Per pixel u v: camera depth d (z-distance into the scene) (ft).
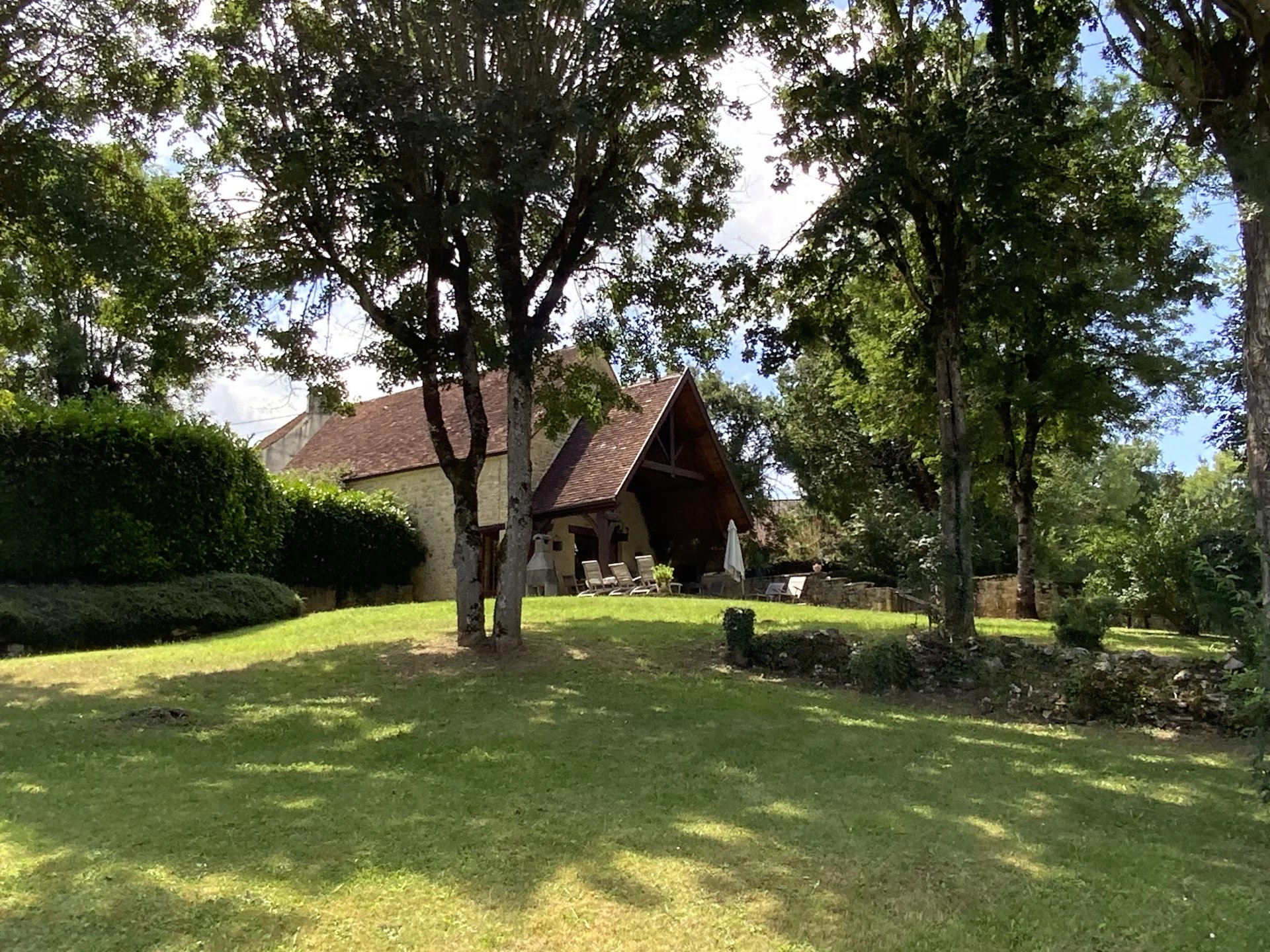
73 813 19.43
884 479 116.98
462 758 25.04
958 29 43.83
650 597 67.41
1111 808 22.24
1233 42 31.30
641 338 48.08
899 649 39.14
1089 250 43.34
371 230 39.60
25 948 13.01
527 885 15.96
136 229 39.52
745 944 14.08
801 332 47.83
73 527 53.21
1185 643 54.29
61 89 39.14
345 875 16.11
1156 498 80.64
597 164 42.16
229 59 37.65
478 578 42.34
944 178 40.83
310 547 76.38
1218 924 15.46
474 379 43.01
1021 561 75.10
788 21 39.75
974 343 62.08
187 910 14.42
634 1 35.60
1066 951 14.29
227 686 34.68
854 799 21.98
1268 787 20.93
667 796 21.79
